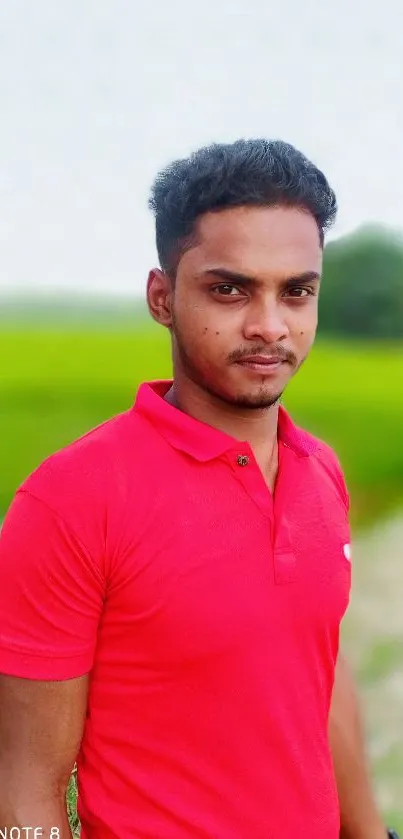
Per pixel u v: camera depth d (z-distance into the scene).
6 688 1.38
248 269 1.34
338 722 1.79
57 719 1.38
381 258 12.37
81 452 1.37
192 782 1.39
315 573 1.47
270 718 1.40
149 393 1.46
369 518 7.78
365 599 5.68
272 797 1.42
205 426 1.41
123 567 1.33
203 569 1.34
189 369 1.44
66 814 1.45
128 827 1.39
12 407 9.27
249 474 1.41
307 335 1.42
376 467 9.08
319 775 1.50
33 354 10.58
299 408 10.41
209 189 1.34
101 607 1.37
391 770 3.62
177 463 1.39
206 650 1.35
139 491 1.35
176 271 1.42
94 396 9.72
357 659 4.71
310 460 1.61
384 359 11.70
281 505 1.45
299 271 1.37
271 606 1.39
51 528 1.31
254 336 1.36
